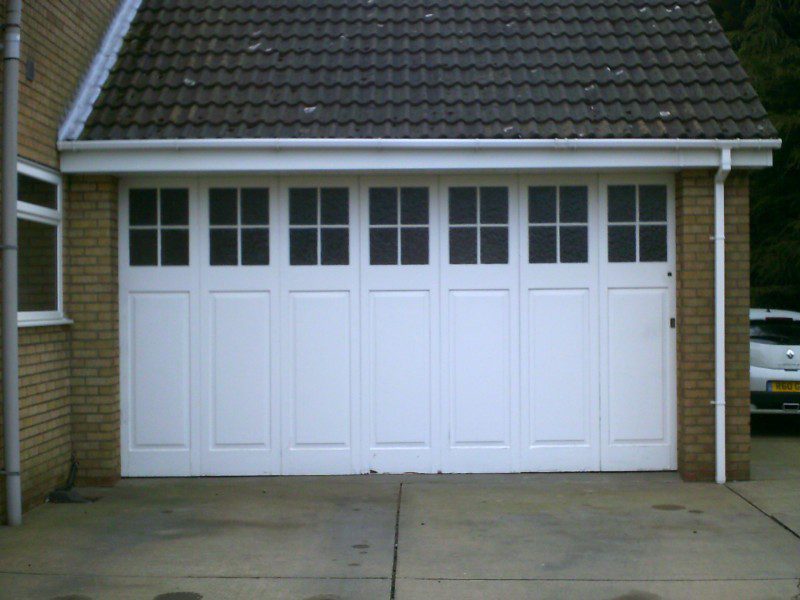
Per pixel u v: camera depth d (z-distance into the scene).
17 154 7.39
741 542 6.87
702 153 8.48
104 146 8.31
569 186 8.98
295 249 8.95
